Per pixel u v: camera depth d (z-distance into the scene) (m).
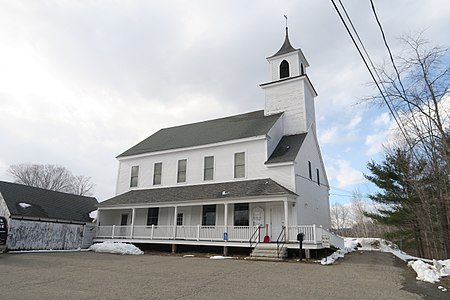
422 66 11.96
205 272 10.62
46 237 19.80
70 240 21.11
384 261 14.48
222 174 20.95
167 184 23.22
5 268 11.04
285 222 16.12
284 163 18.56
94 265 12.26
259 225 17.23
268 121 22.08
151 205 20.53
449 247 16.45
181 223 20.98
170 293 7.26
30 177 58.00
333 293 7.45
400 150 19.75
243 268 11.66
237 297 6.96
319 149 23.92
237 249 17.77
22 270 10.62
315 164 22.92
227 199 17.77
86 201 25.25
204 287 8.02
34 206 20.17
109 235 21.91
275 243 15.82
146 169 24.69
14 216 18.42
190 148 22.66
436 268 10.83
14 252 17.39
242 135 20.98
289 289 7.87
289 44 25.34
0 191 19.39
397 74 11.28
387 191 25.27
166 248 20.03
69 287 7.86
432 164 15.48
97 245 19.84
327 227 23.59
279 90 23.69
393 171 24.70
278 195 16.41
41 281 8.65
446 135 12.59
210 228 18.14
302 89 22.69
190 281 8.86
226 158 21.12
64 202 23.03
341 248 19.81
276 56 24.81
